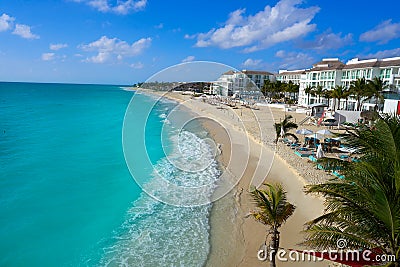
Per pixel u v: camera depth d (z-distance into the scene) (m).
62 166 21.83
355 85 44.44
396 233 6.22
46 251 11.20
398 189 6.02
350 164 8.70
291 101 72.50
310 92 61.25
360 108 44.91
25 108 64.12
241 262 10.40
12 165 21.94
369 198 6.60
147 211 14.30
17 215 14.01
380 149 7.57
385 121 7.59
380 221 6.61
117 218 13.67
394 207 5.90
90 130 37.84
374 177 6.53
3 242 11.71
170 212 14.09
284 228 12.21
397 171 6.08
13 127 39.34
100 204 15.20
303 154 21.48
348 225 7.08
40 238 12.05
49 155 25.00
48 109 62.56
